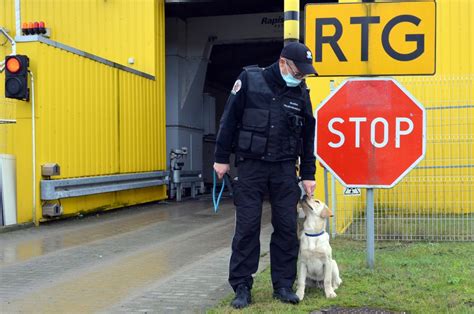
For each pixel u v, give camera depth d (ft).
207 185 71.20
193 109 62.95
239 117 15.89
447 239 26.17
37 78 34.86
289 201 15.94
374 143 19.08
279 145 15.62
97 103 41.50
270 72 15.65
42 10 53.36
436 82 32.35
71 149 38.11
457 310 14.82
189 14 60.39
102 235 32.07
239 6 57.31
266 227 34.53
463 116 31.99
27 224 34.47
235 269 15.88
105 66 42.73
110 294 18.69
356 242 25.68
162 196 53.26
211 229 34.71
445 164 31.32
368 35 19.33
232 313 14.99
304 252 16.15
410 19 19.13
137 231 33.71
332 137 19.21
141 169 48.39
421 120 18.84
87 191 39.27
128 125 46.16
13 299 18.22
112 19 52.24
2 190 34.09
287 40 20.31
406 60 19.17
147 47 51.70
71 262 24.35
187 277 20.92
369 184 19.15
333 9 19.51
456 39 36.01
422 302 15.70
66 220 38.09
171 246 28.40
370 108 19.06
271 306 15.52
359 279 18.22
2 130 37.04
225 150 16.06
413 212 29.50
